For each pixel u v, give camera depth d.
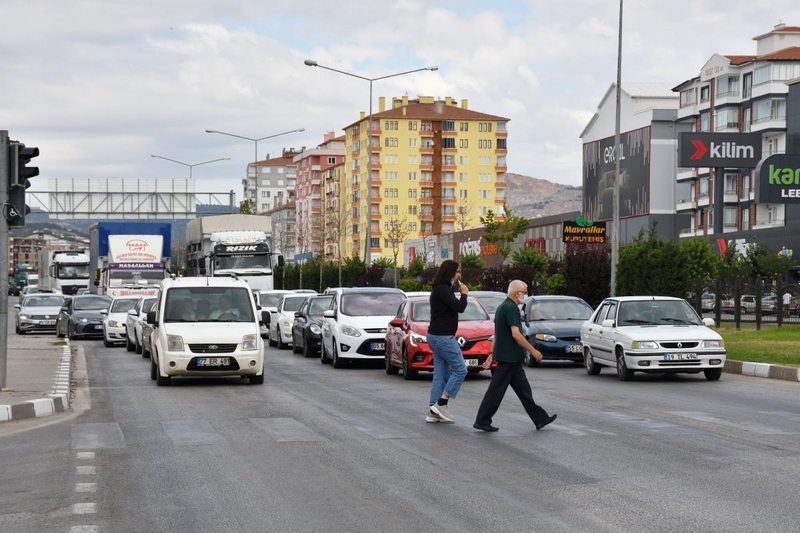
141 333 34.91
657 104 126.56
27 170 19.47
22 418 17.06
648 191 119.56
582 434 14.11
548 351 28.39
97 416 17.11
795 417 16.02
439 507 9.19
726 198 104.94
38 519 8.92
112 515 9.07
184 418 16.61
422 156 165.88
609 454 12.27
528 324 29.45
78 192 86.19
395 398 19.83
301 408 17.98
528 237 113.75
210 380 24.52
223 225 57.06
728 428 14.64
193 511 9.18
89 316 47.22
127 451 12.95
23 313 54.50
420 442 13.46
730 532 8.07
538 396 19.81
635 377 24.88
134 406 18.70
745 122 104.00
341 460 11.98
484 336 24.41
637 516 8.71
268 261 54.09
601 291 46.50
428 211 166.12
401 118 165.00
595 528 8.27
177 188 87.44
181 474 11.15
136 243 54.53
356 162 171.25
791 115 95.50
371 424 15.52
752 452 12.32
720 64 106.88
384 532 8.23
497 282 57.25
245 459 12.14
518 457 12.09
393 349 25.84
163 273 54.28
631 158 123.88
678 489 9.95
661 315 24.69
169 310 23.62
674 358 23.22
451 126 166.62
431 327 15.83
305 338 34.16
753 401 18.72
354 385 23.00
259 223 57.44
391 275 83.06
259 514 9.00
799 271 85.31
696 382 23.23
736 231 97.25
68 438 14.27
